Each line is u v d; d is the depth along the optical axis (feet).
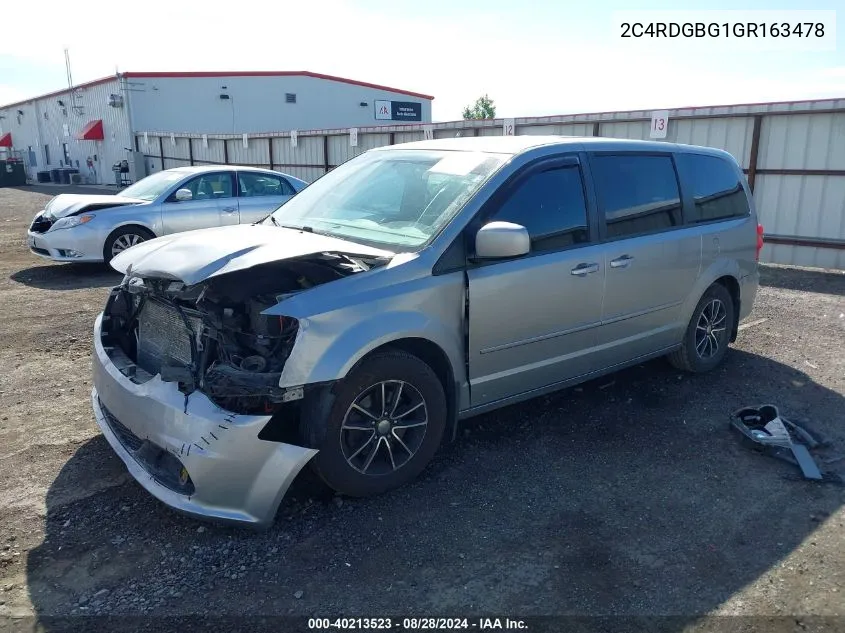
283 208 15.94
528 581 9.94
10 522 11.30
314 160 66.74
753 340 21.89
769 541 10.96
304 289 11.14
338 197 15.02
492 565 10.31
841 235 34.78
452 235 12.42
